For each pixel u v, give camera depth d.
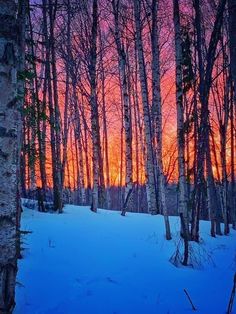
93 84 16.86
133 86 31.33
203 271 9.18
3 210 4.66
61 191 15.14
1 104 4.64
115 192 46.44
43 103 10.52
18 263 7.73
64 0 15.95
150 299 6.79
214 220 14.80
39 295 6.29
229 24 6.08
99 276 7.59
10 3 4.78
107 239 11.05
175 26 13.02
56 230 11.31
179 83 12.63
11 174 4.71
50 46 15.43
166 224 12.07
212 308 6.62
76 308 6.01
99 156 23.88
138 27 16.81
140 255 9.73
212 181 15.33
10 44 4.72
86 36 20.22
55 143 15.66
